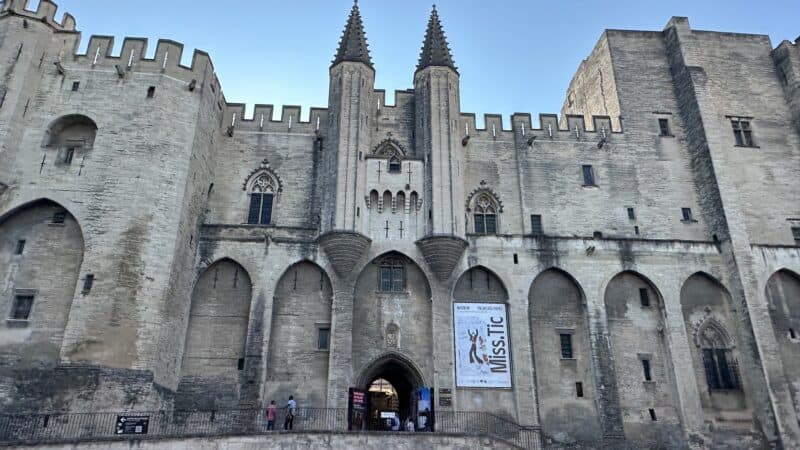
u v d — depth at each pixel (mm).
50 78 31578
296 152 37219
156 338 27594
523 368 31547
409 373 32844
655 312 34281
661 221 37438
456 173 34844
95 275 27500
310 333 32156
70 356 25781
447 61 37625
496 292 33719
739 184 38938
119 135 30672
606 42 44000
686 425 31391
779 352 33125
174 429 28406
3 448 21156
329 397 29812
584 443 30969
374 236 33500
